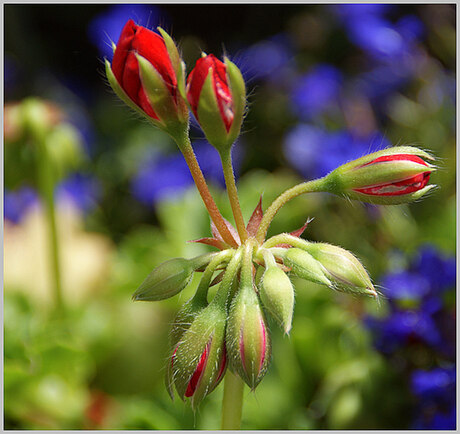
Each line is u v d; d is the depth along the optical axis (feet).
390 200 0.83
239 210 0.82
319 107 1.45
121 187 1.69
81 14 2.13
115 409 1.05
